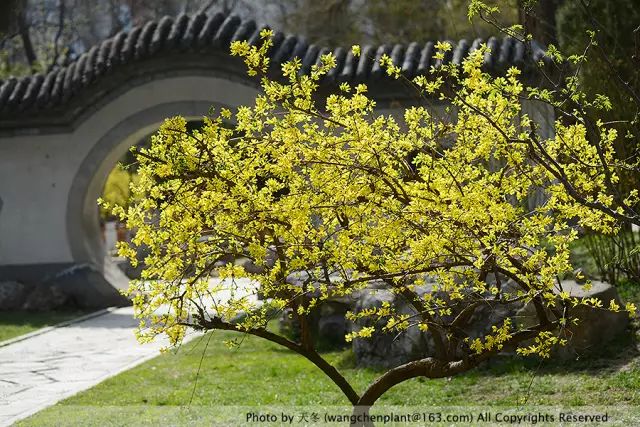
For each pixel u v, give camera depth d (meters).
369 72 21.34
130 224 8.28
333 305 16.75
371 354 14.37
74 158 25.09
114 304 25.33
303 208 7.89
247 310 8.54
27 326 22.08
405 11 36.38
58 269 25.34
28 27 44.41
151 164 7.89
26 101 24.56
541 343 8.76
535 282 8.14
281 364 15.12
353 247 8.08
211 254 8.30
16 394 14.35
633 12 17.92
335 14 40.16
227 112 7.96
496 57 18.73
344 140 7.95
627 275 15.49
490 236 7.73
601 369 12.55
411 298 8.84
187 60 23.59
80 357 17.64
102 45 24.69
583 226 9.18
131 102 24.36
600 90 14.59
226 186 7.99
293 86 8.06
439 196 7.87
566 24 18.75
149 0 50.97
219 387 13.66
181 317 8.45
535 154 7.92
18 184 25.44
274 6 46.41
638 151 9.45
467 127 8.20
